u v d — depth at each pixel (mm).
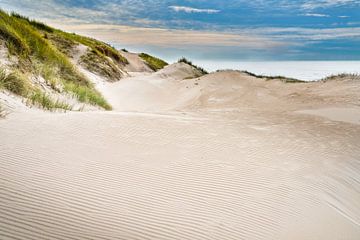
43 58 15602
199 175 5086
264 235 3877
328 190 5344
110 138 6141
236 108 15469
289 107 14891
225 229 3857
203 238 3631
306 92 17953
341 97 15703
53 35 27766
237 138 7344
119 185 4426
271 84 21297
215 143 6719
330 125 10312
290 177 5453
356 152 7520
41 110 8227
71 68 17547
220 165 5555
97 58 27750
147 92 22344
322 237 4043
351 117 11867
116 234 3408
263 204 4516
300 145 7410
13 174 4145
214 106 17156
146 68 46094
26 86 9680
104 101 15070
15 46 13305
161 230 3637
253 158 6105
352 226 4504
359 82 17922
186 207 4176
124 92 21906
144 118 8078
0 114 6508
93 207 3812
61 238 3162
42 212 3514
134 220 3719
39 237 3111
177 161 5484
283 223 4176
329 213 4648
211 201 4406
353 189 5723
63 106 9625
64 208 3670
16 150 4875
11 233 3084
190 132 7312
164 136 6758
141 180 4668
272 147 6961
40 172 4352
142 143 6145
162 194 4387
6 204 3504
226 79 23297
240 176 5234
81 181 4340
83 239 3213
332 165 6402
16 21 17062
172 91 23297
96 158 5129
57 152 5094
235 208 4328
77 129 6367
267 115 11906
